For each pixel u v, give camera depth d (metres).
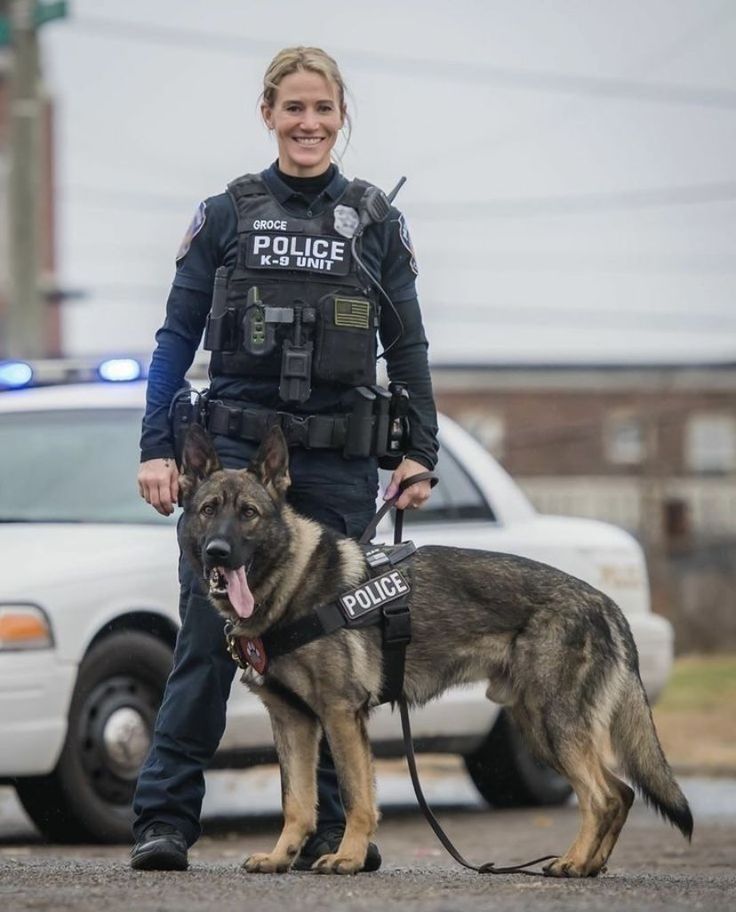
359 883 7.61
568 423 55.06
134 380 13.05
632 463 54.88
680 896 7.19
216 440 8.51
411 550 8.81
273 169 8.50
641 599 14.26
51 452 12.34
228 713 11.59
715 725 21.42
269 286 8.33
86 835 11.30
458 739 13.22
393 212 8.59
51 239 43.72
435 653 8.75
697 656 34.03
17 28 25.50
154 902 6.77
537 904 6.74
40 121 25.77
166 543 11.84
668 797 8.81
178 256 8.57
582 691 8.74
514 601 8.84
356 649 8.26
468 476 13.46
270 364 8.36
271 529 8.16
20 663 10.84
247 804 14.61
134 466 12.27
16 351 25.59
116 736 11.35
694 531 53.28
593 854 8.55
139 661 11.49
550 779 14.12
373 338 8.45
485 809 14.28
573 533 13.90
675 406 54.84
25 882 7.66
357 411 8.42
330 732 8.23
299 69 8.38
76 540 11.59
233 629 8.22
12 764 10.80
